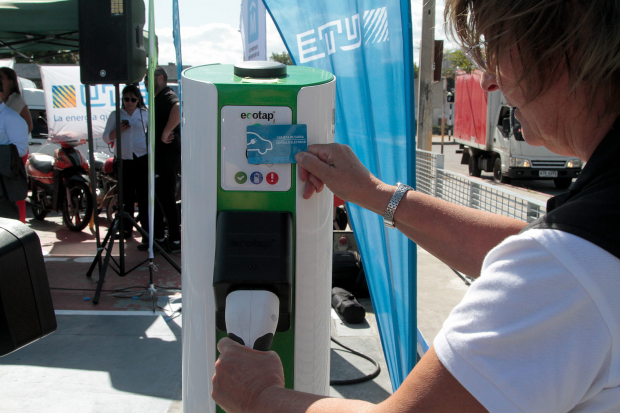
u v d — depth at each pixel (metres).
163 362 2.94
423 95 7.29
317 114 0.96
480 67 0.70
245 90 0.92
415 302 1.80
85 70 3.78
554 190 12.83
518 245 0.54
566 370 0.50
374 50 1.85
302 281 0.99
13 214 4.91
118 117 4.12
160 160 5.20
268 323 0.86
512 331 0.51
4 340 0.79
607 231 0.51
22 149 4.82
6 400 2.51
